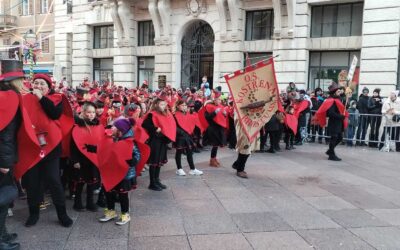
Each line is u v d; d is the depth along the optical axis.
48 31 30.11
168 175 8.71
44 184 5.57
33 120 5.23
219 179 8.38
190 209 6.37
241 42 20.08
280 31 18.62
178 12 22.00
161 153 7.47
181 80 22.61
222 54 20.42
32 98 5.28
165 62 22.59
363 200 7.04
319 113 10.94
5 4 33.03
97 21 25.62
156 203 6.67
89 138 6.17
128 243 5.02
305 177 8.72
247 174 8.91
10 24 32.31
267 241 5.13
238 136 8.51
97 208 6.35
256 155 11.55
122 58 24.33
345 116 10.79
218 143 9.56
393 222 5.93
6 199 4.49
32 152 5.07
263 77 8.38
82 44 26.58
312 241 5.15
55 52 28.89
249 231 5.46
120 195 5.67
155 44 23.05
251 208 6.46
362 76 17.08
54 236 5.21
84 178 6.21
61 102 5.49
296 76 18.61
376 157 11.47
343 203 6.82
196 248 4.89
